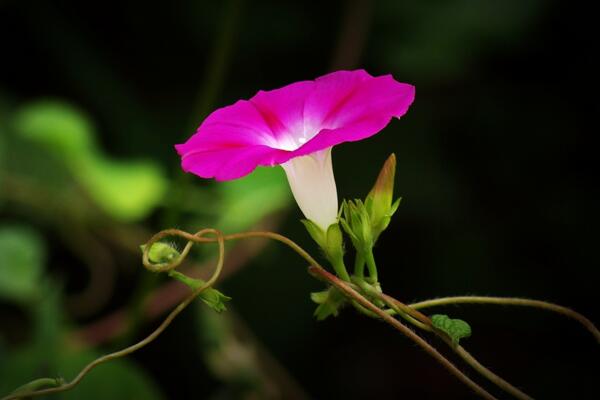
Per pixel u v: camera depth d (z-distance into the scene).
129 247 0.91
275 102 0.60
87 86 1.04
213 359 0.77
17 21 1.04
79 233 0.91
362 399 1.00
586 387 0.98
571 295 1.02
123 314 0.84
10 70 1.04
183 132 1.02
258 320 0.94
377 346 1.03
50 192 0.89
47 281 0.77
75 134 0.82
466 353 0.57
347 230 0.58
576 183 1.04
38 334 0.71
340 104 0.59
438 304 0.59
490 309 1.02
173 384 0.96
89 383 0.71
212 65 0.75
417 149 1.02
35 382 0.59
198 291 0.58
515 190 1.04
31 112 0.85
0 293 0.76
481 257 1.02
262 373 0.78
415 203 1.00
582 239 1.02
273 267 0.95
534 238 1.03
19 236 0.77
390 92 0.58
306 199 0.59
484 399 0.57
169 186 0.86
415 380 1.01
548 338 1.01
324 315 0.59
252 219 0.81
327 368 0.99
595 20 1.04
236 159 0.58
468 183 1.04
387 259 1.02
